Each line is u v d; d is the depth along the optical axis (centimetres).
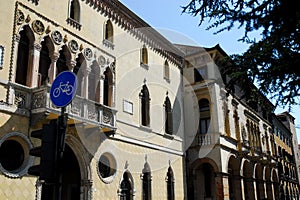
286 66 753
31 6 1522
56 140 679
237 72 837
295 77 784
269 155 3959
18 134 1350
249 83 856
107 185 1764
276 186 4219
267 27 780
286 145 5572
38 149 679
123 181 1905
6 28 1398
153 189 2112
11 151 1356
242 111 3406
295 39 746
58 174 668
